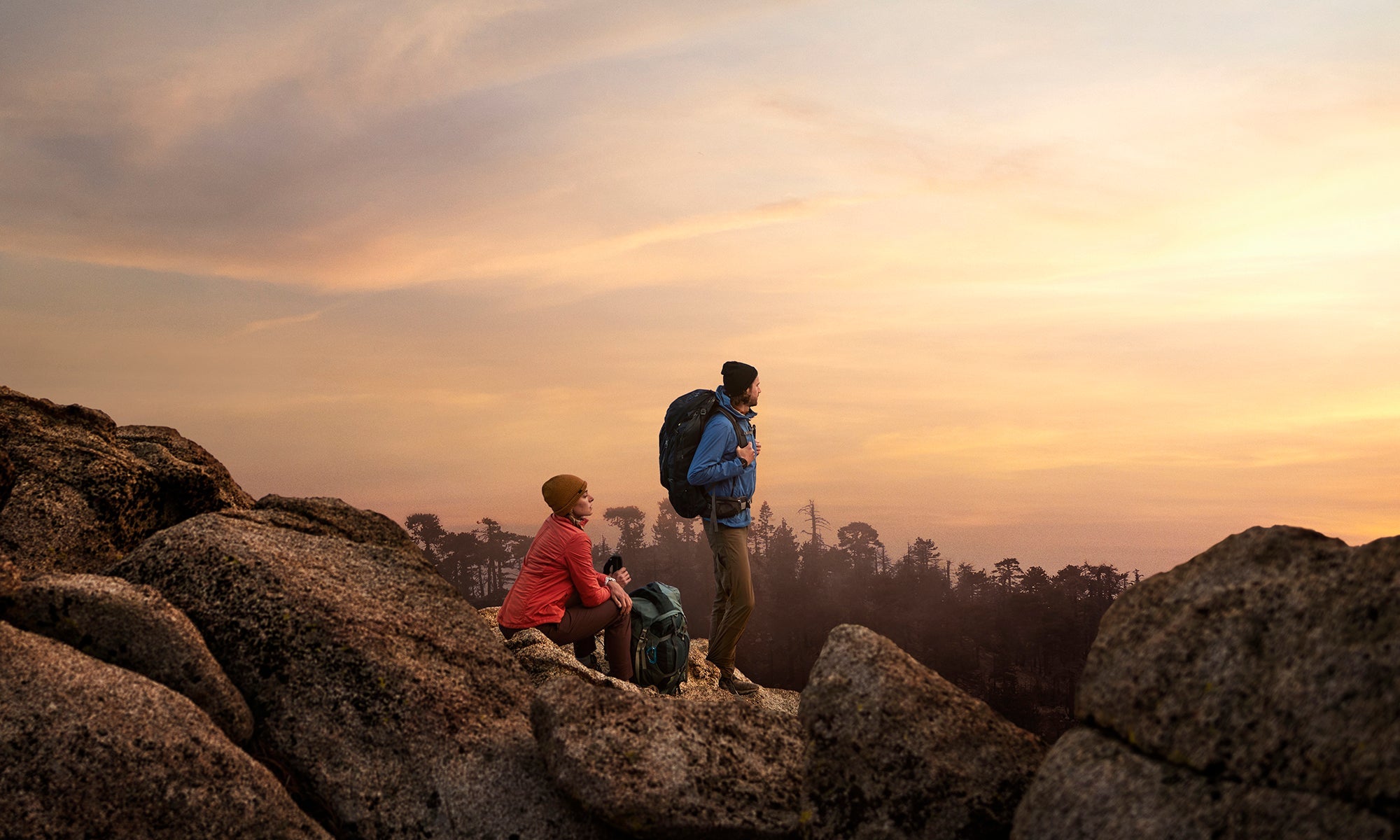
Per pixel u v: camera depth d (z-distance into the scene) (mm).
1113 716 2881
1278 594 2705
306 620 4105
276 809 3320
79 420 5766
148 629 3688
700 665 8234
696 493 7414
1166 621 2951
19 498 4809
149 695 3334
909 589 176000
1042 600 153500
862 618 158375
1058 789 2807
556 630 6418
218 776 3250
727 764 3764
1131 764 2713
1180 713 2686
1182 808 2492
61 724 3094
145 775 3109
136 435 6125
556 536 6508
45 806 2943
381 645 4137
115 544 5070
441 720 3955
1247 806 2375
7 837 2869
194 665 3689
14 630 3398
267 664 3965
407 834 3611
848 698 3518
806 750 3568
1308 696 2432
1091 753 2844
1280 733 2434
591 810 3527
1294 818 2270
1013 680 129750
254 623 4062
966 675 134750
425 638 4336
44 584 3693
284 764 3750
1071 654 138625
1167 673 2797
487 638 4574
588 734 3699
